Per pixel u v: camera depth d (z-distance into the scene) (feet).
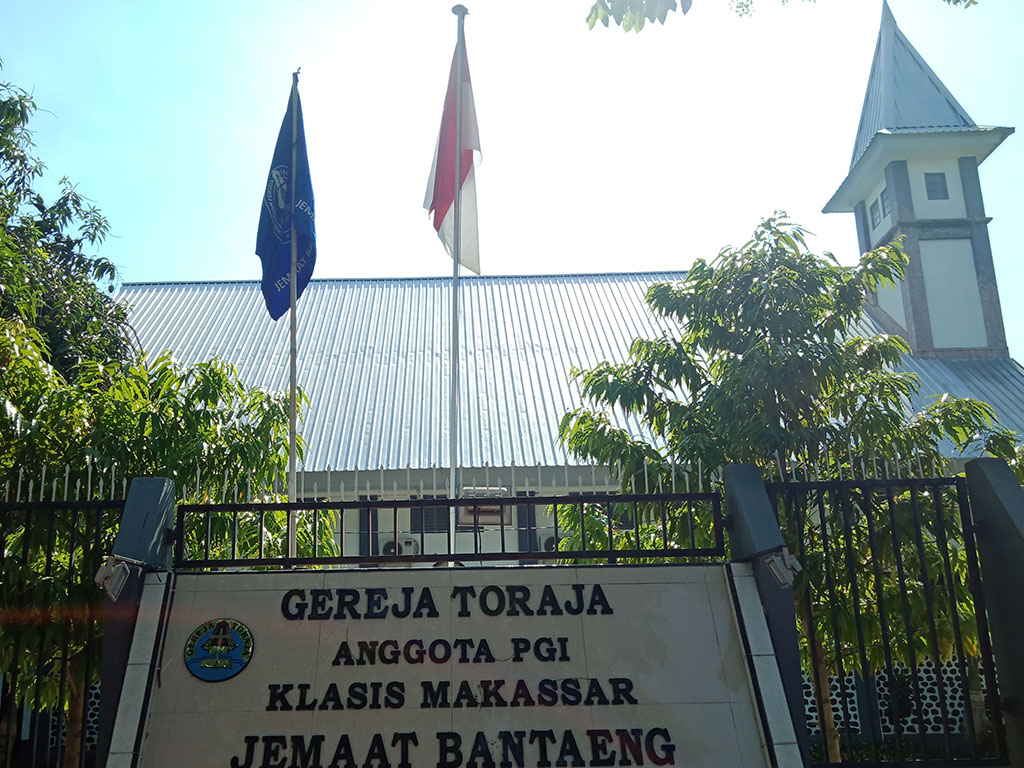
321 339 66.69
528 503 23.56
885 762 21.95
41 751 39.11
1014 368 68.85
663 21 27.43
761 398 31.76
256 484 31.55
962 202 76.28
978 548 23.59
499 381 59.47
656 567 22.80
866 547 30.81
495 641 21.62
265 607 21.95
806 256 34.30
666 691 21.04
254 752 19.99
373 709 20.58
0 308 37.63
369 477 49.67
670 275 78.43
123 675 20.71
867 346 34.06
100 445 29.04
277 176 34.17
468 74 36.73
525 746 20.22
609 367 35.60
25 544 23.85
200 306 73.10
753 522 22.59
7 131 45.80
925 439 32.55
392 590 22.27
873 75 85.25
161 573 22.34
